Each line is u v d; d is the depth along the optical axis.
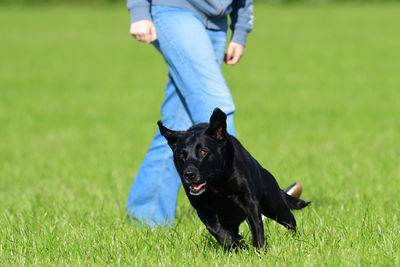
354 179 11.77
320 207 8.66
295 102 29.05
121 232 7.27
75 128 24.11
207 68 7.16
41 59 48.25
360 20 70.25
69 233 7.25
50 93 34.22
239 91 32.75
